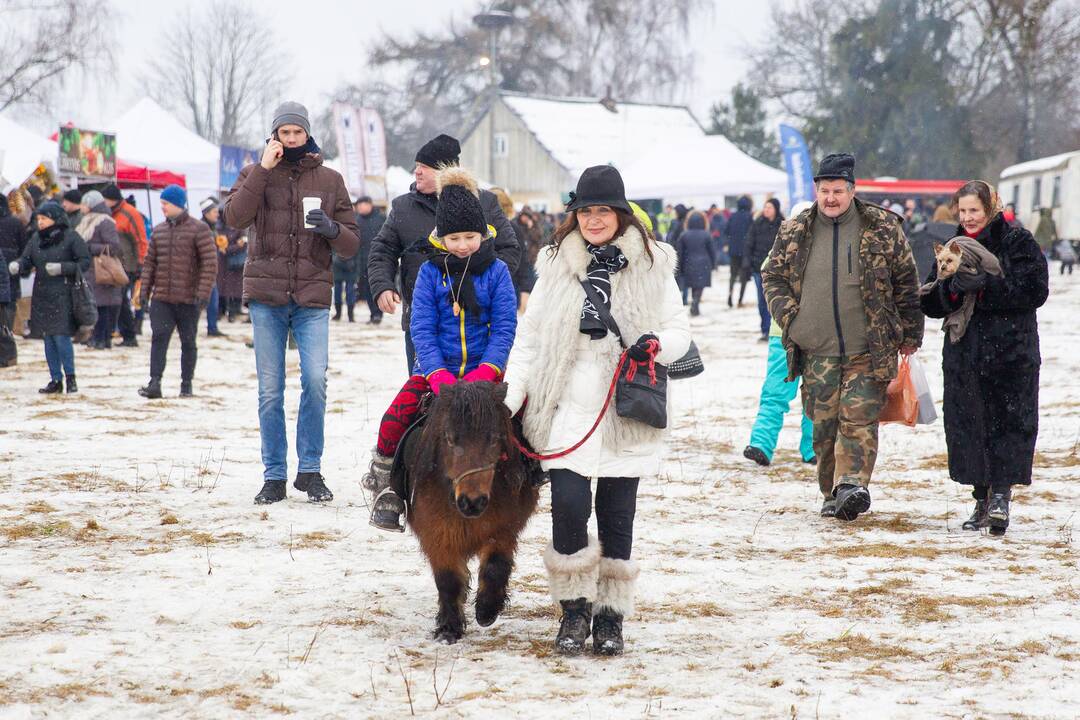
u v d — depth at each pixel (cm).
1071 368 1725
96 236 1992
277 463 912
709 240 2833
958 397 835
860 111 6819
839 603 658
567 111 7288
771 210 2183
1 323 1686
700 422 1370
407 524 623
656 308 570
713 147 4406
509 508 560
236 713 483
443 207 624
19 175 2456
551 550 568
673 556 768
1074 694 505
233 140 9538
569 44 8100
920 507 930
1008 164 7219
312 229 865
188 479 990
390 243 826
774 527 859
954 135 6650
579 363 564
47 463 1051
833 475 891
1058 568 734
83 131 2536
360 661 550
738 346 2167
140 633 587
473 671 537
